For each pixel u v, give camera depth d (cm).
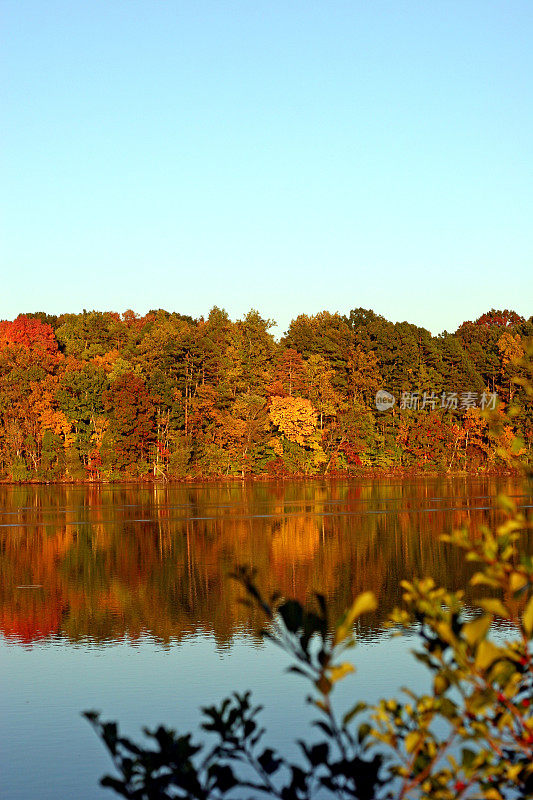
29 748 1334
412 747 339
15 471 8312
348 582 2880
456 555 3462
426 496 6550
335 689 1602
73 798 1125
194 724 1413
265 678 1706
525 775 327
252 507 5744
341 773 345
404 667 1742
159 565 3338
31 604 2580
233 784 372
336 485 8081
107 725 395
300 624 309
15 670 1814
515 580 342
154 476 8675
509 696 339
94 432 8725
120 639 2108
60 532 4428
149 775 380
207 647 2002
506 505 356
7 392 8612
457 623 356
